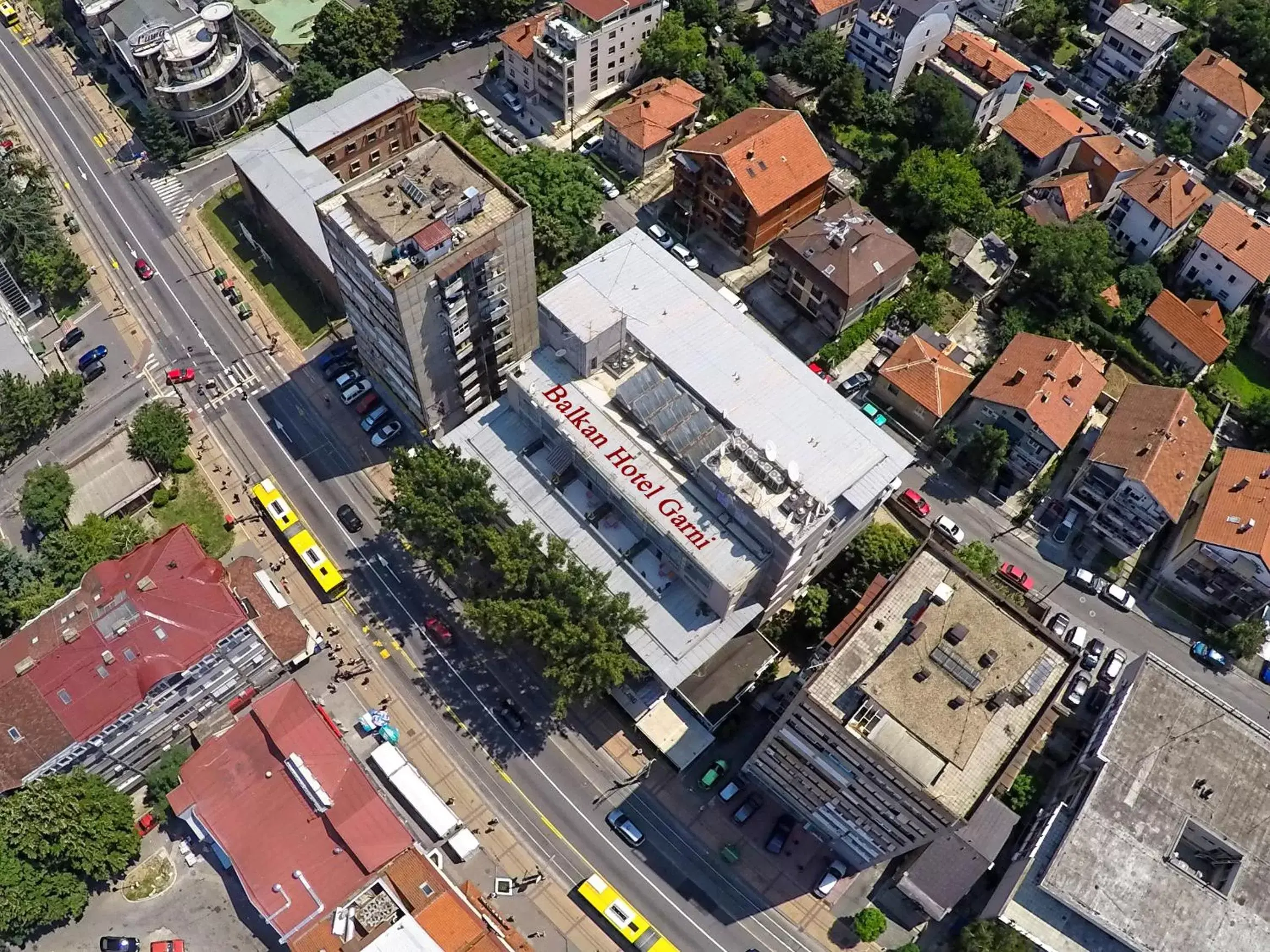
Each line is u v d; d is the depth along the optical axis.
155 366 138.75
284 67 176.00
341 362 138.50
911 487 130.00
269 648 107.62
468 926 88.50
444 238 103.81
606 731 111.06
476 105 170.50
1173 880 92.81
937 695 81.75
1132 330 143.38
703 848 104.56
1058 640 85.12
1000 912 94.25
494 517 110.56
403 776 104.06
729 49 169.00
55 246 143.62
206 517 124.88
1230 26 174.88
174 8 166.38
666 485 105.12
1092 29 186.12
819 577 119.06
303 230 139.12
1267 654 118.44
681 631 105.69
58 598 111.31
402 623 117.88
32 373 133.25
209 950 98.00
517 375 113.19
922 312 140.88
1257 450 133.50
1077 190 150.12
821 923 100.62
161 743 106.44
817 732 83.81
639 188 158.75
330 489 127.94
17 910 91.31
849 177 160.25
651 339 112.88
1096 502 122.62
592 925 99.94
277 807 98.44
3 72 176.12
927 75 158.62
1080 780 101.06
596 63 163.50
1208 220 143.62
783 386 110.69
